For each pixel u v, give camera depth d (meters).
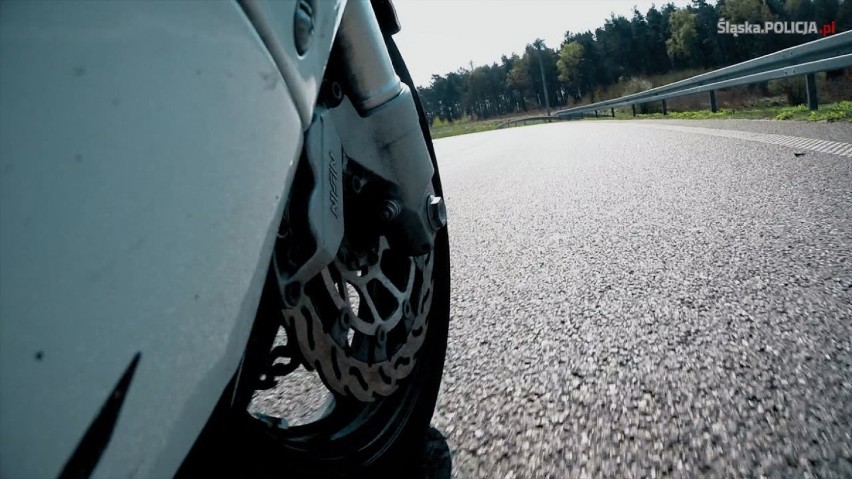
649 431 1.28
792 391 1.35
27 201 0.49
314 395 1.66
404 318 1.30
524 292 2.35
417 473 1.25
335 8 1.01
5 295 0.46
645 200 3.83
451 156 12.05
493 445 1.32
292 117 0.82
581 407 1.42
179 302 0.59
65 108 0.53
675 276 2.25
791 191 3.34
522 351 1.79
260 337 0.88
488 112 123.44
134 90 0.58
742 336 1.66
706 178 4.23
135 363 0.54
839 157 4.16
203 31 0.68
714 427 1.26
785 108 9.25
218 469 0.71
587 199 4.23
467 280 2.64
